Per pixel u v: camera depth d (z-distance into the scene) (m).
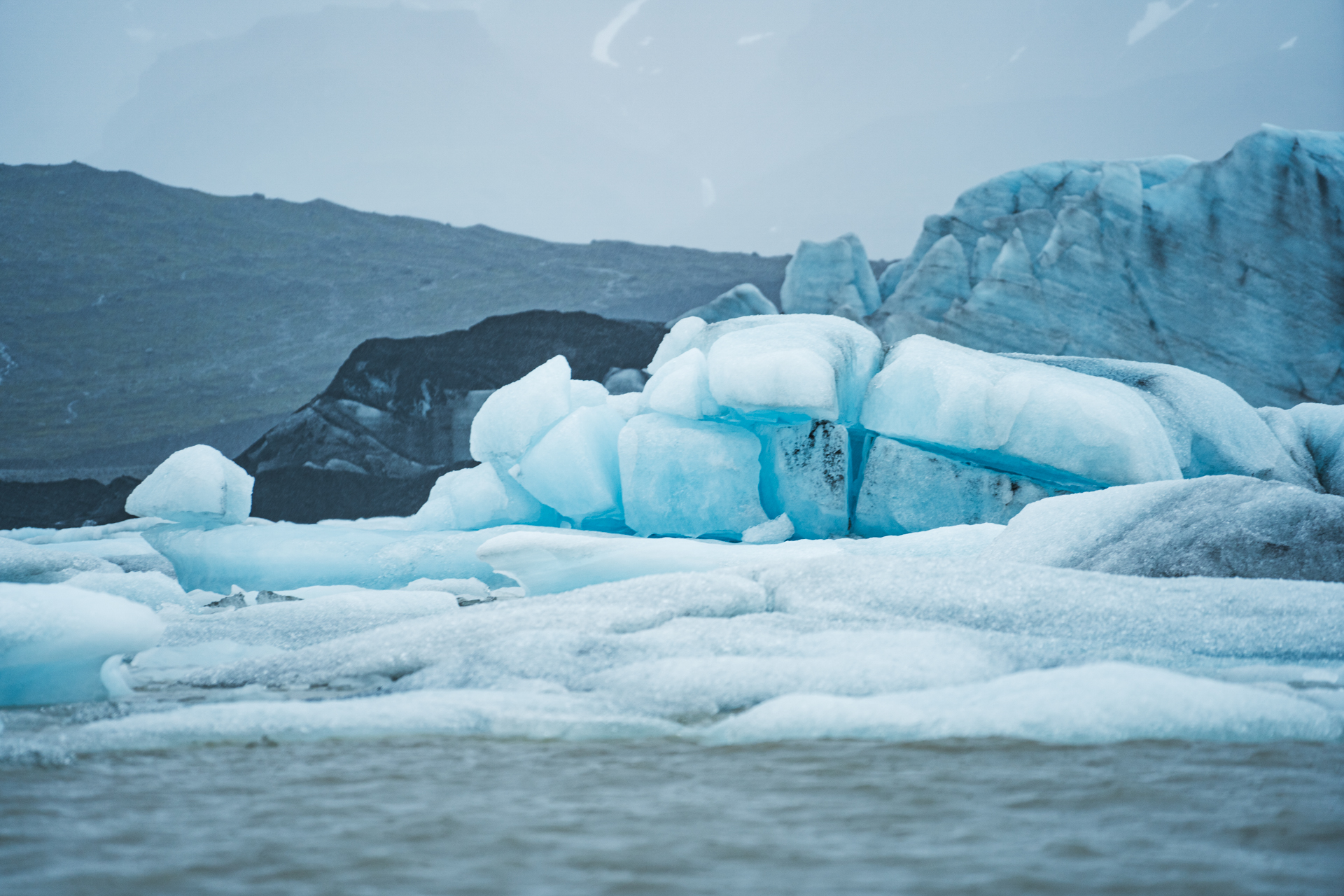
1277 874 1.75
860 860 1.84
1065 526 6.18
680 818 2.15
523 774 2.56
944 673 3.53
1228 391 10.19
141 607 4.12
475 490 11.22
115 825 2.12
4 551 7.28
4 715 3.59
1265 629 4.25
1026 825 2.05
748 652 3.84
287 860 1.88
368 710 3.15
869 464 10.27
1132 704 2.92
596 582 6.70
